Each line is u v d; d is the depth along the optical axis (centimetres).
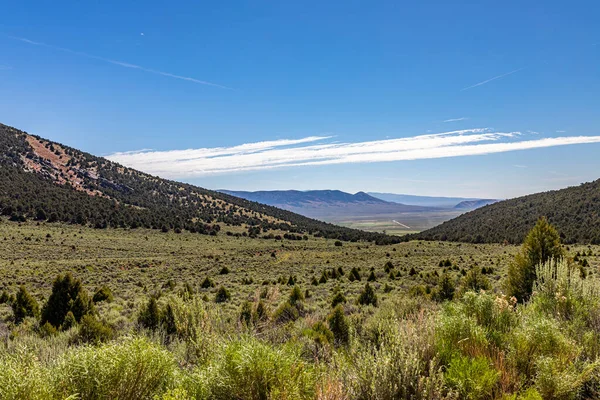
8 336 980
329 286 2792
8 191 9562
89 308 1258
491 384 292
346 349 526
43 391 229
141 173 17262
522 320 481
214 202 15738
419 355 341
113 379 257
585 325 523
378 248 8038
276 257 6375
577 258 3316
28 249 5738
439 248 7356
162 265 5134
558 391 305
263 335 530
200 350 407
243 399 275
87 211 9612
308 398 275
